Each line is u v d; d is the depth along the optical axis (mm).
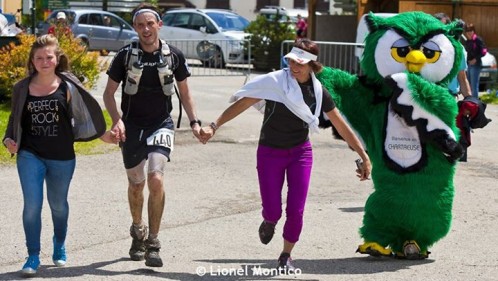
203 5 56500
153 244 8578
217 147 16297
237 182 13352
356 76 9453
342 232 10438
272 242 9938
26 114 8234
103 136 8484
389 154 9156
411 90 9039
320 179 13828
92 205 11438
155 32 8406
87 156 14898
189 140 16891
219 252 9430
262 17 33438
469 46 23094
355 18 34781
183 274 8500
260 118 20047
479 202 12273
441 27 9336
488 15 30297
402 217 9086
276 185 8445
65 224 8617
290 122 8336
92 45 36469
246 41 32438
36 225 8266
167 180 13328
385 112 9258
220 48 32500
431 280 8469
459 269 8914
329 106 8547
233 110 8531
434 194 9102
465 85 11586
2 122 16938
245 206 11758
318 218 11133
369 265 9008
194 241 9891
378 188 9234
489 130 19328
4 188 12227
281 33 32812
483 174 14422
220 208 11609
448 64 9336
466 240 10180
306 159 8469
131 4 41969
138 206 8812
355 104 9398
